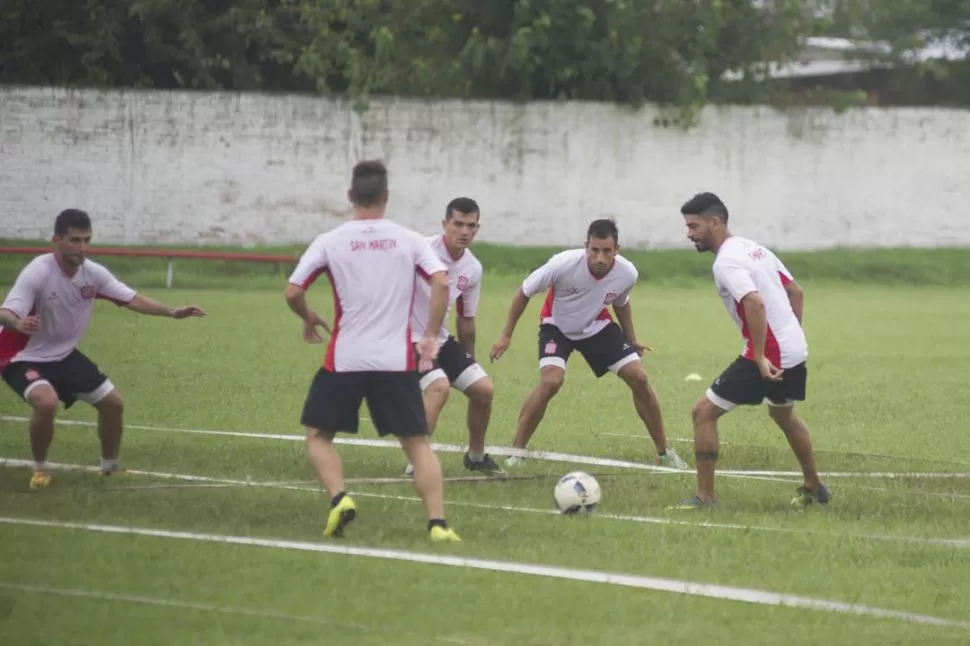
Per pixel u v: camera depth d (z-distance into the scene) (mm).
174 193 103188
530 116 107688
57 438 37656
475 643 20094
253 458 35281
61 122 100938
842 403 48000
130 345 59281
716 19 107250
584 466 36094
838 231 112438
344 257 26156
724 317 76938
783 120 110875
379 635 20375
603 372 36750
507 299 86938
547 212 108750
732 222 111250
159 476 32438
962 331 72188
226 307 76875
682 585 23641
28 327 29844
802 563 25516
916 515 30297
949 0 139125
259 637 20141
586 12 105438
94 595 22078
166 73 119812
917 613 22406
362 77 106312
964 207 113375
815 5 115438
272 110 103938
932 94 139750
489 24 110188
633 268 36125
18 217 101188
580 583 23562
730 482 34062
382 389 26219
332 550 25375
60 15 113125
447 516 28766
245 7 114875
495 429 41719
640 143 109438
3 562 24031
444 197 107312
